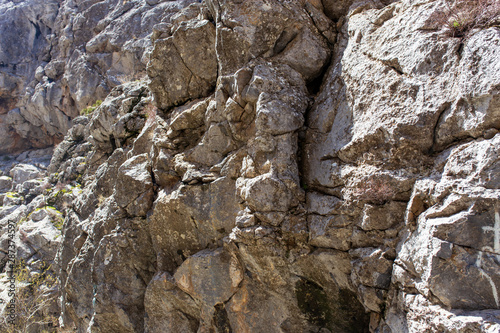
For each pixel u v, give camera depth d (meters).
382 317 3.70
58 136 21.55
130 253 6.59
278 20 5.07
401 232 3.56
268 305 4.71
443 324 2.95
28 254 12.21
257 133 4.49
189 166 5.58
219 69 5.49
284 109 4.49
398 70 3.92
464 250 2.96
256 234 4.29
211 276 5.04
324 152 4.37
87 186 10.53
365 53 4.37
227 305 4.99
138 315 6.63
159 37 6.73
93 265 6.98
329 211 4.07
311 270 4.30
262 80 4.68
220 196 5.08
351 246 3.95
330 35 5.21
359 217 3.83
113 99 9.85
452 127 3.38
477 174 3.01
